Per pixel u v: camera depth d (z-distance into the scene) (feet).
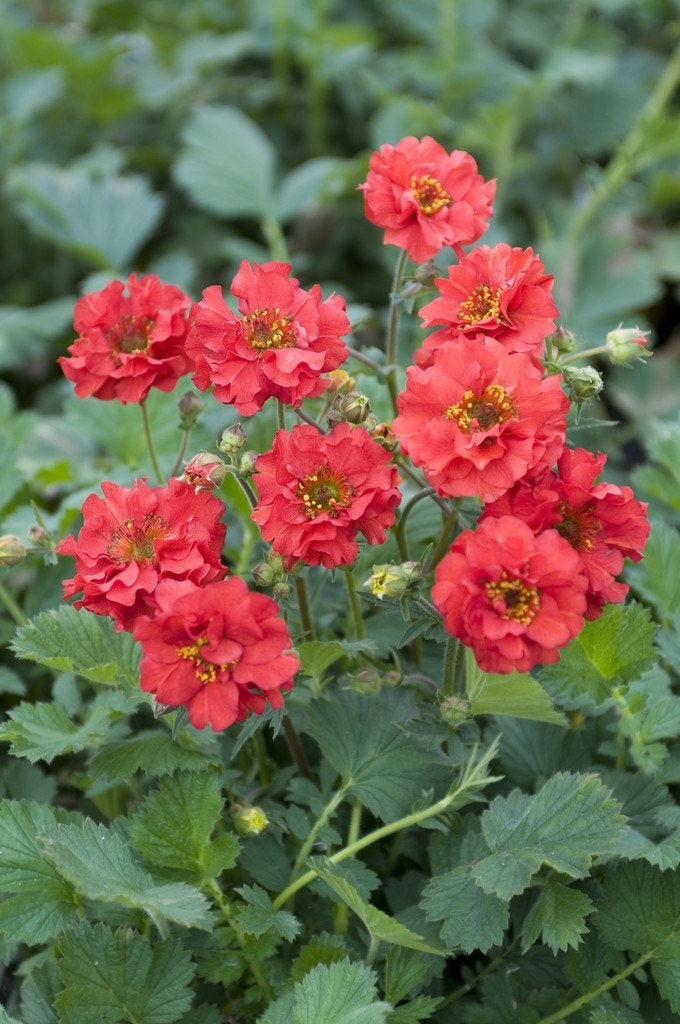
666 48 5.10
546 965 2.37
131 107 4.39
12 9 5.06
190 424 2.50
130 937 2.26
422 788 2.35
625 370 3.64
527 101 4.33
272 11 4.51
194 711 2.15
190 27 4.80
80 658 2.40
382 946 2.34
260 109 4.53
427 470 2.18
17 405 3.96
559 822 2.27
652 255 3.91
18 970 2.37
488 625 2.11
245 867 2.34
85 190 3.69
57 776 2.62
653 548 2.56
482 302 2.27
